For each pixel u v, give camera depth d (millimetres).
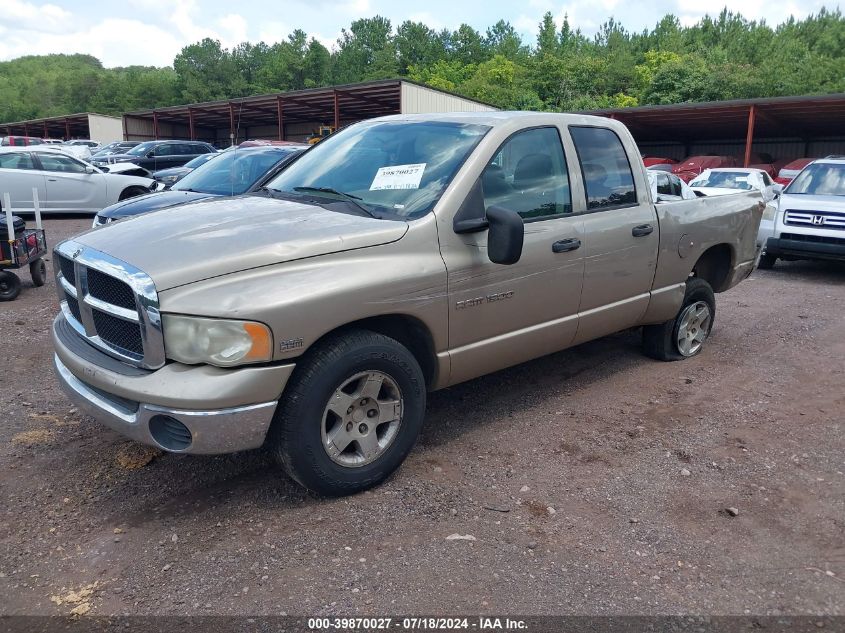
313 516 3342
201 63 92312
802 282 10078
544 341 4387
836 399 5066
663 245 5117
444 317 3691
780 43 89438
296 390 3191
